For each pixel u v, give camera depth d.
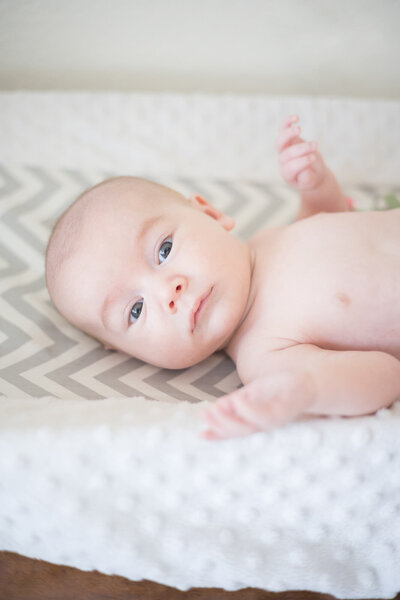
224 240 1.02
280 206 1.43
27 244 1.31
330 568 0.77
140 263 0.98
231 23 1.65
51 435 0.76
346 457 0.74
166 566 0.78
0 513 0.79
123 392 0.96
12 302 1.16
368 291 0.94
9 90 1.75
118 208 1.03
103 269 0.99
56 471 0.77
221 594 0.82
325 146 1.52
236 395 0.71
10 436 0.77
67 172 1.51
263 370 0.94
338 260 0.98
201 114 1.56
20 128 1.57
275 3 1.62
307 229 1.06
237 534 0.77
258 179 1.50
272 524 0.76
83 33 1.69
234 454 0.74
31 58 1.73
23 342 1.07
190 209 1.06
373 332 0.94
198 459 0.75
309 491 0.75
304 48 1.67
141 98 1.58
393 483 0.75
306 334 0.96
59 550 0.80
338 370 0.79
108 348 1.08
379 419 0.77
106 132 1.57
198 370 1.05
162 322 0.96
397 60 1.66
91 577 0.83
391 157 1.49
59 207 1.41
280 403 0.72
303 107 1.54
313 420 0.77
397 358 0.98
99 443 0.76
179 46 1.69
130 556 0.78
